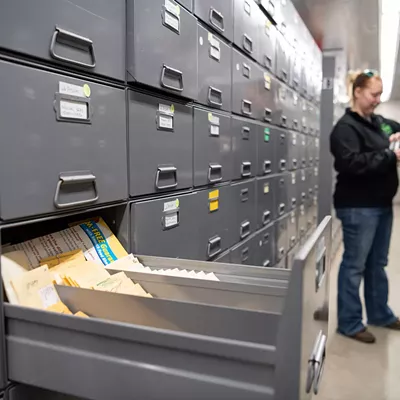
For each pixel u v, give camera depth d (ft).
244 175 6.87
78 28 3.04
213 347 2.05
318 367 2.36
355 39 13.51
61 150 2.94
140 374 2.21
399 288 11.59
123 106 3.63
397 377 6.88
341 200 7.86
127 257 3.68
